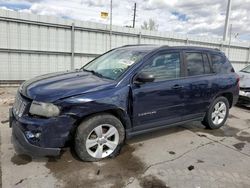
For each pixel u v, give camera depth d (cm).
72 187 283
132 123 369
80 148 327
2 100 670
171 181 305
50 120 298
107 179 303
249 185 306
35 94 312
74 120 313
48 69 976
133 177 310
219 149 413
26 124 299
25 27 891
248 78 762
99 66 431
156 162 353
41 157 347
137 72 366
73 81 355
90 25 1020
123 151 383
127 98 351
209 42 1445
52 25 939
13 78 912
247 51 1712
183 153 388
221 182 309
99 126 335
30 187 278
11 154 352
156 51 398
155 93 380
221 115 519
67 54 1003
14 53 893
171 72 411
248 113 693
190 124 541
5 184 281
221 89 493
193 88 436
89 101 316
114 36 1096
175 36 1277
